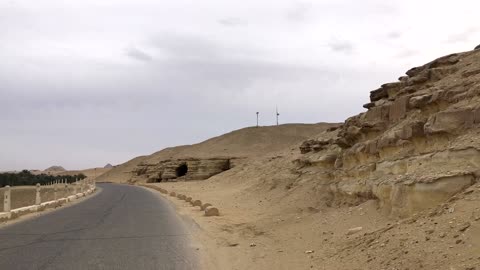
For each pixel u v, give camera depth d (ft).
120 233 51.62
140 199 123.54
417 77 45.91
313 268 29.73
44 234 51.67
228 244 43.21
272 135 376.89
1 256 37.55
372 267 25.18
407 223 28.71
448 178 29.01
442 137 34.06
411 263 23.03
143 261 35.06
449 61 45.96
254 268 33.06
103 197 136.36
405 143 39.55
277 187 89.25
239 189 127.13
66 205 102.58
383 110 49.67
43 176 348.79
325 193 57.67
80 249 40.60
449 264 21.15
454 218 25.11
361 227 35.29
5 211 71.46
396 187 33.40
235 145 354.33
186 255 37.96
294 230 45.16
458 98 35.53
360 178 47.34
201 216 69.92
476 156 28.89
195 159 279.90
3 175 297.53
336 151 69.97
